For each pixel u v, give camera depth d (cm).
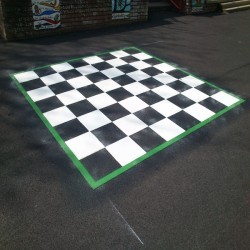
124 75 515
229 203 287
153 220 266
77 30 708
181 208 279
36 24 641
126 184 302
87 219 263
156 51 630
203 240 251
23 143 346
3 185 291
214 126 399
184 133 381
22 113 397
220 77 537
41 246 238
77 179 304
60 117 394
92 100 436
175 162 334
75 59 564
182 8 927
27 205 272
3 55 562
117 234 252
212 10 986
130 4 759
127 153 342
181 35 741
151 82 499
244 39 743
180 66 568
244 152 355
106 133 371
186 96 464
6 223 254
